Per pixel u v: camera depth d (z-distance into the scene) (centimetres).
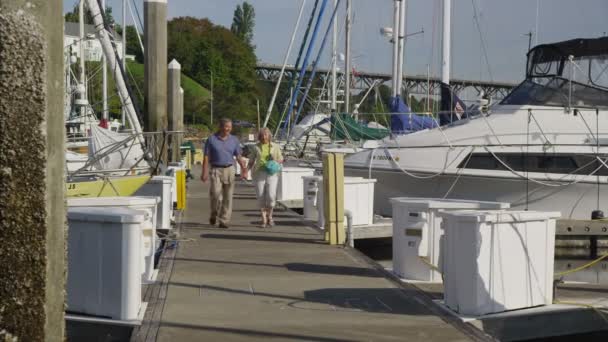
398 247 830
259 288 755
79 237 622
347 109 2902
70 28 6750
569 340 684
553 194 1447
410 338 559
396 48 2459
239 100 8800
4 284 237
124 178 1323
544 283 662
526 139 1494
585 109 1523
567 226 1356
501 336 621
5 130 235
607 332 676
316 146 2548
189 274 830
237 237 1159
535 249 655
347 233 1112
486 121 1569
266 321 611
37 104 238
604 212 1427
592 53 1566
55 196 248
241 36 12544
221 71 9312
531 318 630
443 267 676
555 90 1555
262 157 1283
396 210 834
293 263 913
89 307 619
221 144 1262
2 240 236
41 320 243
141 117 1834
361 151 1700
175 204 1578
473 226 624
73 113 2981
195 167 3934
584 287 784
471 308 629
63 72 253
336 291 741
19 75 236
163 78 1928
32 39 237
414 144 1605
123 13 3269
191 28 9969
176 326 588
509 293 641
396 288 757
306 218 1441
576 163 1446
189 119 7856
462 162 1520
